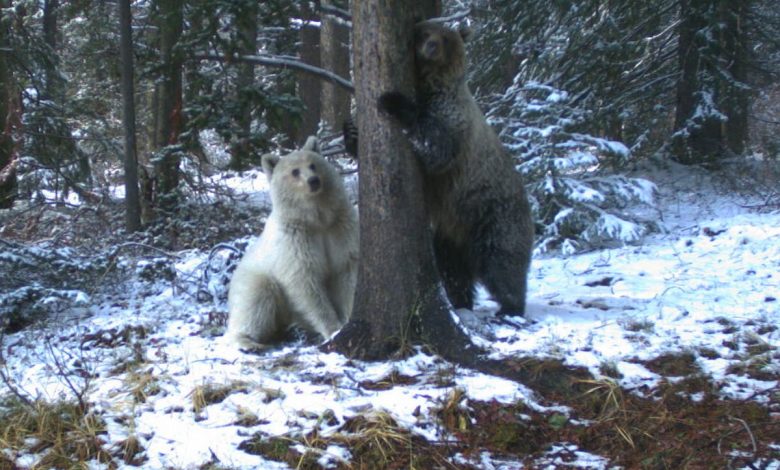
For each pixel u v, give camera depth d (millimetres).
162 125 12961
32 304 7996
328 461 4316
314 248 6406
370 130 5703
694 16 15578
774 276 8031
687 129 15289
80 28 17688
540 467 4309
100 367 6000
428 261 5816
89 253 10266
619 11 15391
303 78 19781
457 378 5273
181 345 6484
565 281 8883
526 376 5309
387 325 5746
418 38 5887
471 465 4324
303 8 14156
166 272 9219
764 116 23766
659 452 4379
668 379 5258
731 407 4824
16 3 16141
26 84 15820
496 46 15594
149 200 12672
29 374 5934
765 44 19531
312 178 6043
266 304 6500
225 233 11711
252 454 4414
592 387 5137
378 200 5711
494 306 7820
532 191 11422
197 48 12023
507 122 12250
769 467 4148
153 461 4371
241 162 12281
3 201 13688
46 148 14203
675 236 11039
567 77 15312
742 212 12273
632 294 7848
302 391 5102
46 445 4625
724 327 6324
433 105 6191
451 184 6633
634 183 11570
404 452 4422
